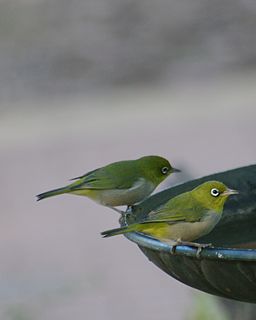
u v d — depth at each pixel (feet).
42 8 81.15
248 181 23.17
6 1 81.66
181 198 20.79
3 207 52.54
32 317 34.04
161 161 26.05
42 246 46.50
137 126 64.08
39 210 51.85
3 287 35.86
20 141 62.59
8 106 69.92
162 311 39.45
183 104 67.82
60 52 75.82
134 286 42.06
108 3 81.20
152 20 79.30
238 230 22.70
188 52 76.23
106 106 69.00
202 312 25.49
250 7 78.89
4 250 46.11
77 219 50.26
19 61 75.05
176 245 18.92
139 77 73.51
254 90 69.15
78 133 63.36
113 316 39.04
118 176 25.70
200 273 18.95
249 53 75.20
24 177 56.54
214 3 80.02
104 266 44.06
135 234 19.95
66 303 39.17
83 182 25.95
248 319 25.77
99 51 76.18
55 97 71.26
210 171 54.85
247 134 60.64
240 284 18.56
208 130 61.93
